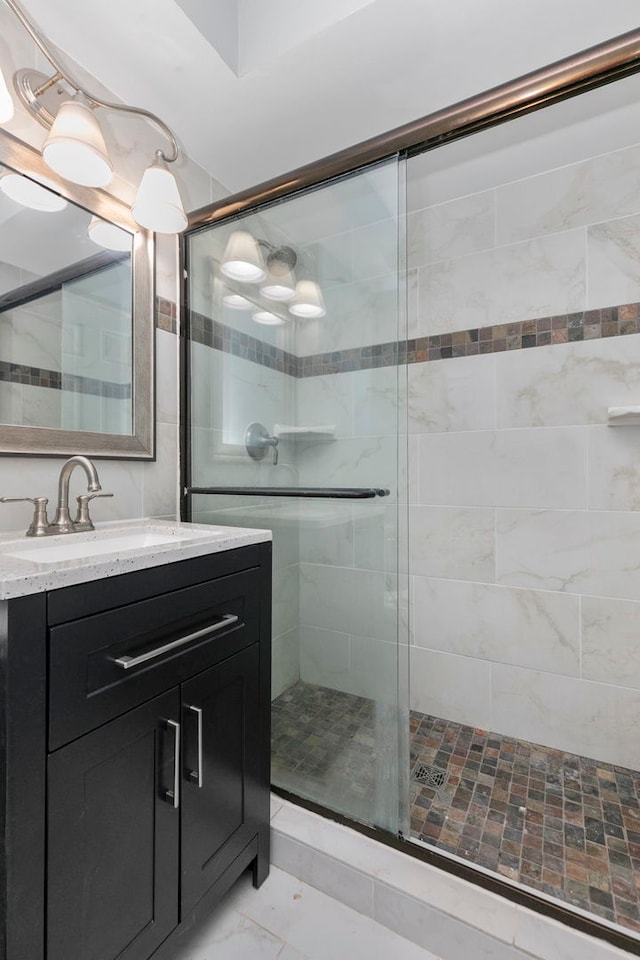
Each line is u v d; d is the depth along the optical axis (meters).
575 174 1.65
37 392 1.15
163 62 1.24
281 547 1.48
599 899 1.05
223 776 1.03
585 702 1.67
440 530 1.91
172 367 1.58
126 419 1.39
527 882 1.10
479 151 1.58
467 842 1.23
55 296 1.19
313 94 1.35
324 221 1.40
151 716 0.85
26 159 1.11
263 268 1.51
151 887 0.84
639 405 1.58
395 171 1.29
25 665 0.65
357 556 1.36
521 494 1.77
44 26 1.13
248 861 1.11
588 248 1.64
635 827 1.29
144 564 0.84
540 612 1.74
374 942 1.02
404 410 1.29
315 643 1.42
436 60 1.23
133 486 1.43
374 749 1.28
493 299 1.80
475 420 1.84
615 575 1.63
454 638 1.89
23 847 0.64
